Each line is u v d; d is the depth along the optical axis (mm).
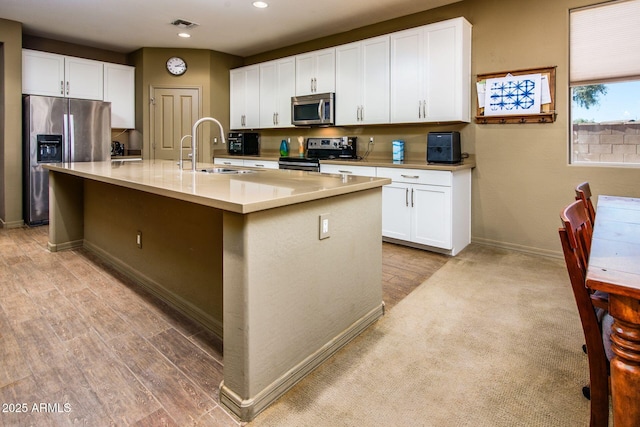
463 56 3670
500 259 3500
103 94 5492
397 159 4316
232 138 5820
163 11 4188
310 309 1777
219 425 1445
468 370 1797
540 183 3572
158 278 2604
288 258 1634
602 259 1098
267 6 4023
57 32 4926
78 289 2730
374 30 4570
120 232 3055
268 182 2111
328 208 1849
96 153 5070
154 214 2584
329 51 4664
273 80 5348
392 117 4164
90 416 1467
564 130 3414
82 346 1973
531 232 3654
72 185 3686
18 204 4680
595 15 3221
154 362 1842
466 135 3957
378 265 2295
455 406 1552
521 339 2074
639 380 895
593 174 3305
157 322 2252
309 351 1792
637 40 3068
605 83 3246
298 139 5461
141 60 5652
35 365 1798
